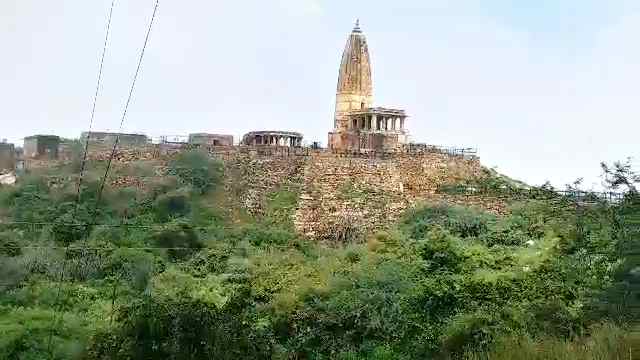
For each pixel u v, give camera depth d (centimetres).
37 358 3391
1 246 4972
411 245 4588
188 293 3584
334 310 3519
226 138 8381
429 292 3328
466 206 5931
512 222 5006
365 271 4025
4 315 3944
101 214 5997
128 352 2509
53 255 4962
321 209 6356
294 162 7075
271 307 3619
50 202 6206
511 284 3312
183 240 5388
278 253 5122
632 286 2684
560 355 2025
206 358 2489
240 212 6425
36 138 7881
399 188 6750
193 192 6544
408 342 3128
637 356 1878
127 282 4616
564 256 3684
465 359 2484
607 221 3828
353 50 8762
